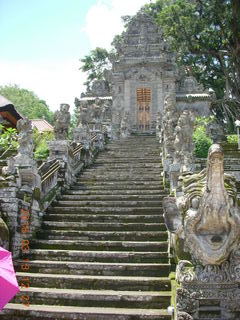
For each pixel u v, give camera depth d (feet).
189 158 39.50
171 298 23.90
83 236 34.99
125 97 113.50
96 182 48.42
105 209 38.93
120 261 30.76
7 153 56.39
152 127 110.01
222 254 17.66
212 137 66.39
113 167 54.90
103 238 34.47
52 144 47.37
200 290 17.75
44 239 35.63
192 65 127.24
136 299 25.30
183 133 41.37
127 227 35.42
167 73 113.39
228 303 17.62
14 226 32.55
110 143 75.25
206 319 17.60
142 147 69.15
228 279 17.69
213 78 131.03
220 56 117.50
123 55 116.26
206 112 109.40
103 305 25.58
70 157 48.65
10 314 25.05
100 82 122.93
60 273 29.94
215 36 112.37
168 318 23.30
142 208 38.29
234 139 63.21
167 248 31.58
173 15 117.80
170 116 56.49
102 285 27.53
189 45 118.01
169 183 43.29
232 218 17.76
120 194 43.52
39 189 38.04
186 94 114.32
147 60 114.01
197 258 17.98
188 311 17.63
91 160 59.11
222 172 17.53
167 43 118.21
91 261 31.27
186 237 18.19
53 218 38.47
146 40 117.80
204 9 108.88
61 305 26.03
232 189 18.42
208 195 17.66
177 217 19.54
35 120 131.75
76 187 46.83
